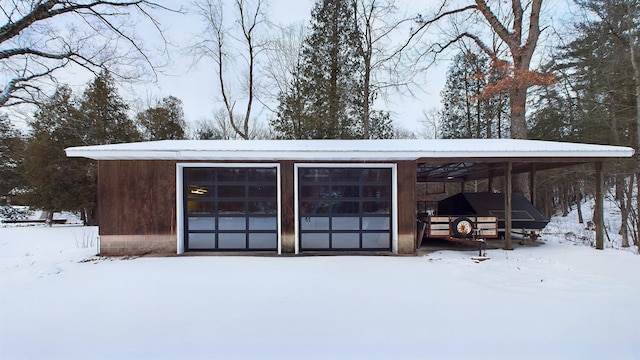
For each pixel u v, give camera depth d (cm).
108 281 501
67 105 1698
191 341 310
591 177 1434
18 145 2102
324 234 742
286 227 723
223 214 736
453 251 732
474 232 746
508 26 1312
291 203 724
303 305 400
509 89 1129
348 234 744
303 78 1725
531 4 1152
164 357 282
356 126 1738
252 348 296
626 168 1219
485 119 2017
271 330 332
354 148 698
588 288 459
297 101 1691
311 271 559
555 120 1502
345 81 1697
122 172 706
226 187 738
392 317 363
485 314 371
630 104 1218
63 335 322
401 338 314
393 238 730
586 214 2148
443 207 1002
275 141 904
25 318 363
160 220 709
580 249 727
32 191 1953
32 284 487
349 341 309
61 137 1880
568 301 409
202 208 735
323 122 1628
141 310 385
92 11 809
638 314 367
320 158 695
